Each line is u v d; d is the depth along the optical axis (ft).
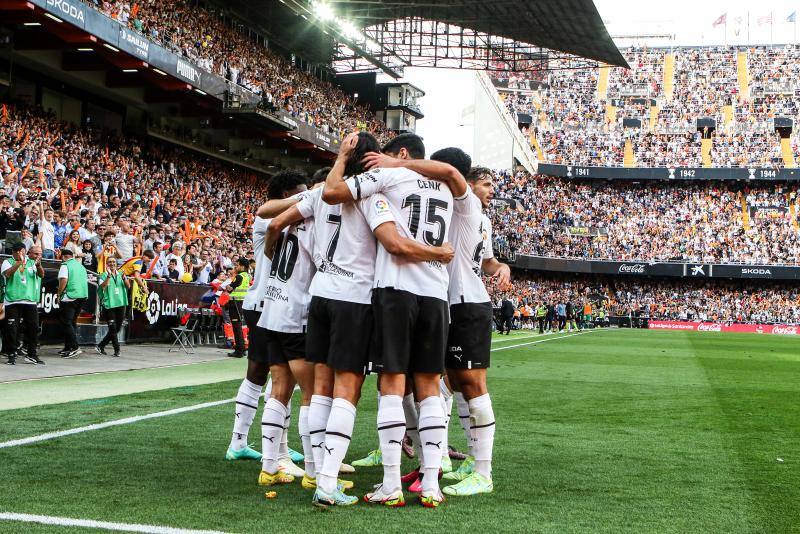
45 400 24.39
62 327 40.86
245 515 12.05
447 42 124.36
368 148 13.83
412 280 13.12
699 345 79.00
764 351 69.82
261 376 16.61
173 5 86.89
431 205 13.38
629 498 13.70
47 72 78.69
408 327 13.05
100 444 17.40
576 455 17.75
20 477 14.14
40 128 67.00
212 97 88.33
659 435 20.80
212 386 29.12
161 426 19.98
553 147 180.34
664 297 168.45
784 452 18.42
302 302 14.70
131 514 11.87
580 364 47.62
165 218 72.95
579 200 174.60
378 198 13.05
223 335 57.00
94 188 64.08
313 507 12.69
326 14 105.09
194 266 57.41
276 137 107.04
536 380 36.19
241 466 15.74
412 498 13.70
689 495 13.99
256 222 16.72
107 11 68.49
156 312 49.90
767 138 174.70
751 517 12.52
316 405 13.82
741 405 27.94
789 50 189.78
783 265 156.46
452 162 14.38
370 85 159.43
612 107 186.09
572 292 164.96
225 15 106.63
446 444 16.78
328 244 13.67
